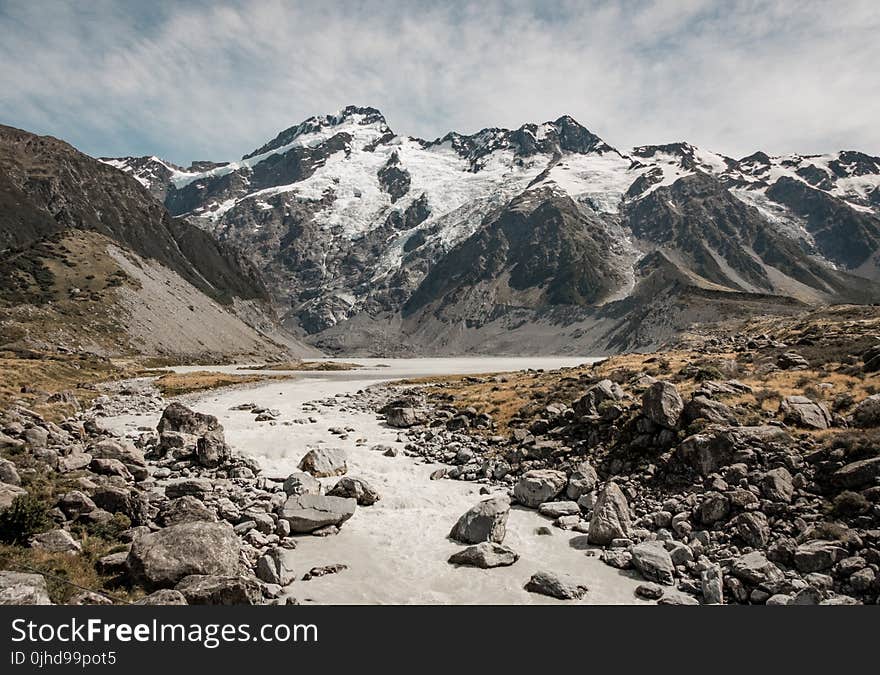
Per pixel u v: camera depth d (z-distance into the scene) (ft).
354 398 271.49
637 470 113.39
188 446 134.31
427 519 100.53
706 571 75.15
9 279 580.30
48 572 62.90
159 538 67.87
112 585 63.98
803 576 73.46
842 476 87.10
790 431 107.24
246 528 87.20
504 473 125.29
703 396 122.52
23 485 88.12
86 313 580.71
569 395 172.55
